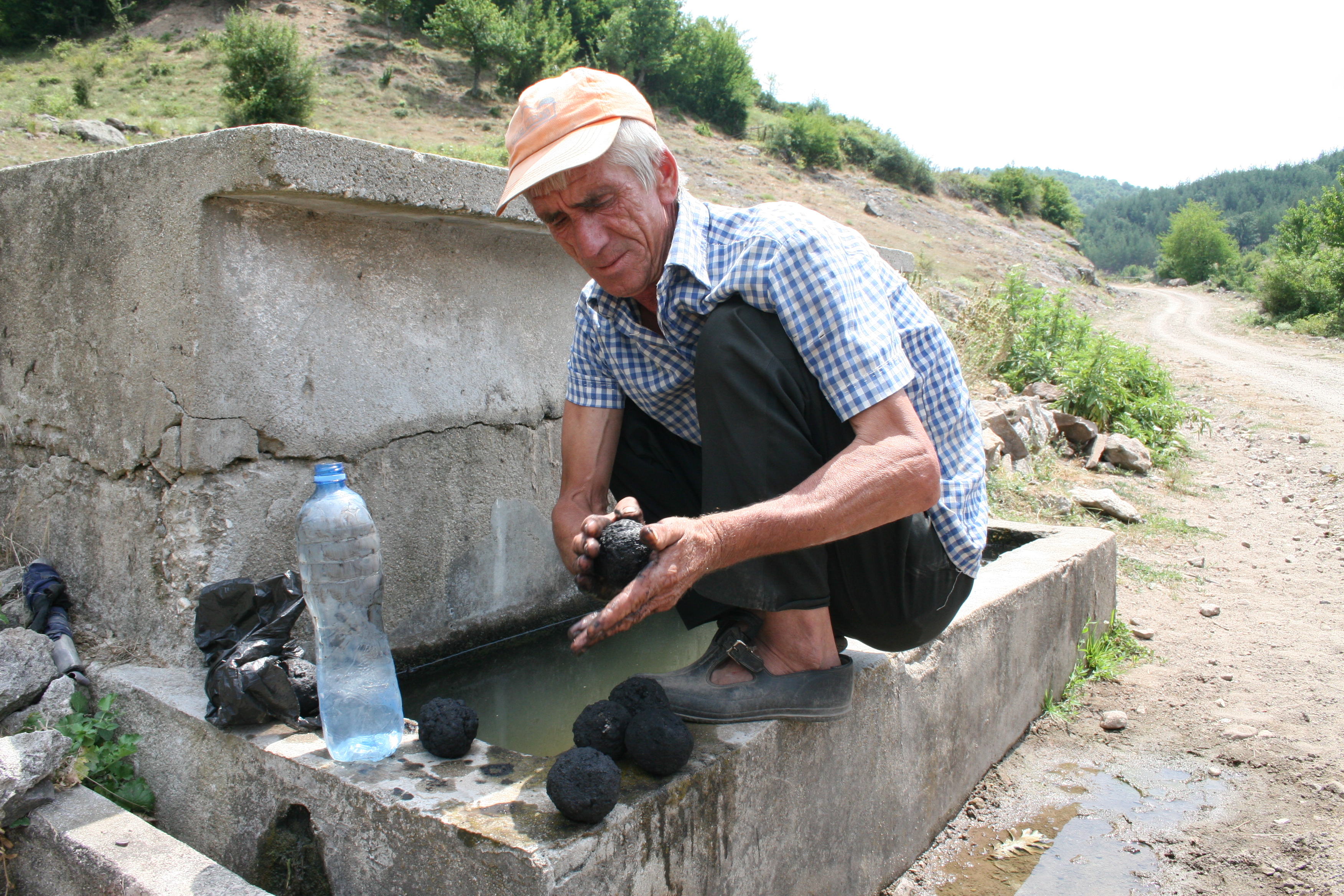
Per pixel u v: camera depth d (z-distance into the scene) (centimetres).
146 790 172
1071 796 234
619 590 126
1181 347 2277
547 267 267
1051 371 810
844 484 134
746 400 145
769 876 156
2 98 2956
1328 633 365
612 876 122
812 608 154
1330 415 1123
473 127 3769
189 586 189
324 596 153
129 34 4291
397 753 149
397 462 227
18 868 157
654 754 132
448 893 124
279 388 199
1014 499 528
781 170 4553
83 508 213
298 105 3266
